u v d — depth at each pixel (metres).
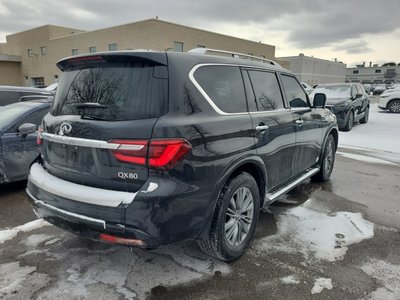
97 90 2.52
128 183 2.29
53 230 3.53
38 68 38.53
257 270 2.82
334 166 6.55
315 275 2.75
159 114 2.28
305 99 4.47
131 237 2.22
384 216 3.99
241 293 2.53
